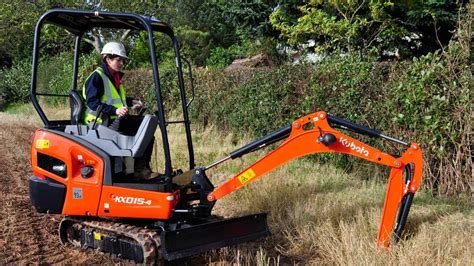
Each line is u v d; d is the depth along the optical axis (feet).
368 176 27.53
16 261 17.21
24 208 23.72
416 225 18.86
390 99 26.03
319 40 44.73
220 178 27.86
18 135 47.26
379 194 23.47
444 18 38.88
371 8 39.73
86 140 16.69
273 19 46.70
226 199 23.80
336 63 30.04
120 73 18.07
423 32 42.98
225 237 16.35
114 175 16.47
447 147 23.09
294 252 17.97
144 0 84.89
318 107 30.73
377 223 18.72
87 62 73.77
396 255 16.06
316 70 31.19
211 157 33.76
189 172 17.99
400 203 17.03
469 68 22.47
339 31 39.68
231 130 42.32
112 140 16.60
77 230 18.39
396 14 41.91
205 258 17.63
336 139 16.49
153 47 15.99
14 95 92.73
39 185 17.11
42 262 17.15
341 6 41.34
